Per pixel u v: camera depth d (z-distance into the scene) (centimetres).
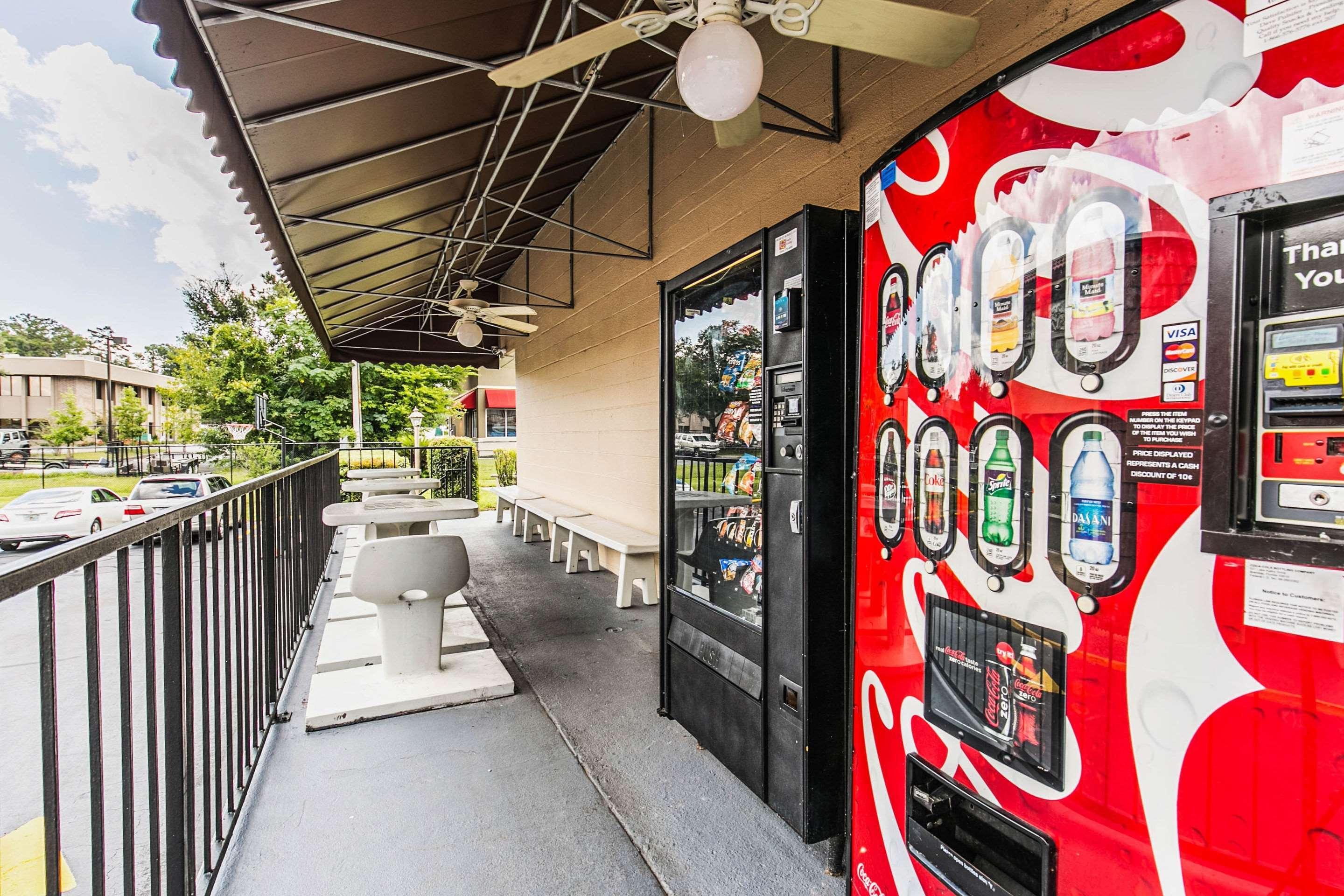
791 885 180
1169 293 94
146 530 140
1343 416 78
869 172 155
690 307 276
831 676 185
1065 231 106
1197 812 92
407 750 255
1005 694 117
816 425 182
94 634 118
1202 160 90
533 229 723
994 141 118
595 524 522
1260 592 85
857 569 160
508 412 3030
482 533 795
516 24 264
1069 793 107
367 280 575
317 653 362
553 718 282
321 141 285
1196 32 91
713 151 359
